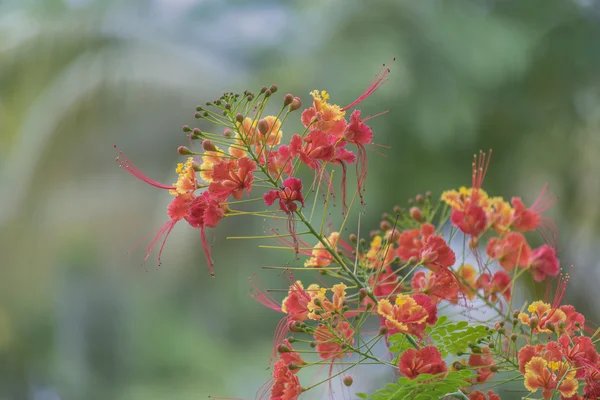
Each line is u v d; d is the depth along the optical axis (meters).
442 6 8.10
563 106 8.12
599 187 8.01
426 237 2.11
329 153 1.91
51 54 9.24
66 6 9.72
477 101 7.92
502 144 8.09
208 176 1.95
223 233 8.17
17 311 8.79
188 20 9.70
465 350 2.02
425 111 7.75
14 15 9.69
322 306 1.92
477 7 8.37
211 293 8.41
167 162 8.73
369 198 7.57
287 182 1.86
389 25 7.96
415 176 7.75
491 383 2.06
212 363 8.34
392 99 7.77
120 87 8.80
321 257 2.09
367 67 7.88
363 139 1.95
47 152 8.85
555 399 1.92
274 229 2.10
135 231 8.64
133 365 8.48
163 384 8.34
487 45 7.98
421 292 2.02
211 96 8.78
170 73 8.84
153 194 8.64
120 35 9.17
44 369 8.66
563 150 8.12
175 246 8.30
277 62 8.87
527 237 7.20
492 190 8.14
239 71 9.15
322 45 8.25
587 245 7.84
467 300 2.20
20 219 8.83
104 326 8.59
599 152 8.09
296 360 1.91
